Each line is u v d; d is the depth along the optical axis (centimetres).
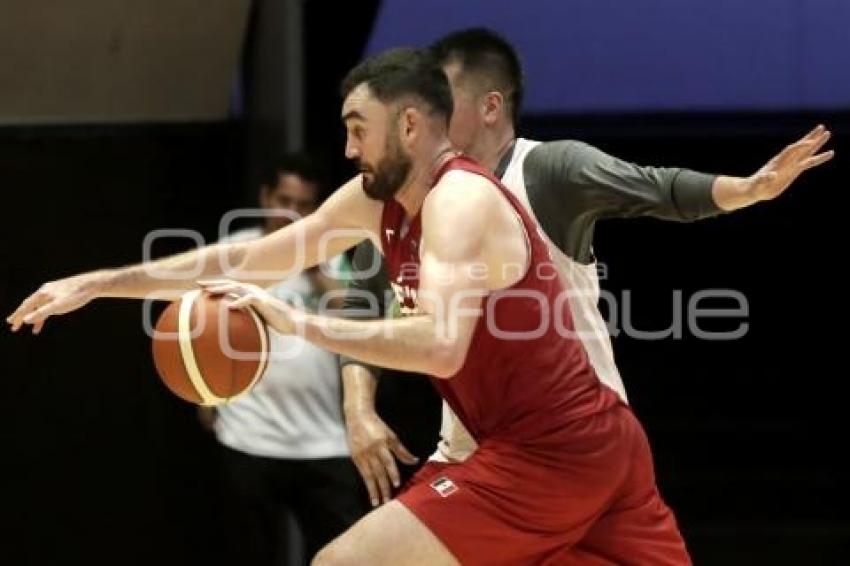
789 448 2059
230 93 1667
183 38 1563
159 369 865
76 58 1573
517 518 879
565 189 936
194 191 1698
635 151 2155
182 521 1720
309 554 1436
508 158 972
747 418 2112
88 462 1708
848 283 2153
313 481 1406
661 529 924
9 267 1673
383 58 862
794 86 2255
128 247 1692
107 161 1686
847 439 2072
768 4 2244
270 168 1446
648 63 2244
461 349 805
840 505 2002
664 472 2027
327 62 1902
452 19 2209
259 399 1402
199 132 1700
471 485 880
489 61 975
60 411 1700
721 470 2033
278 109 1578
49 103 1645
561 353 887
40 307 906
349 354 794
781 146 2148
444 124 862
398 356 789
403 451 1030
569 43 2233
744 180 884
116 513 1712
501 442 884
